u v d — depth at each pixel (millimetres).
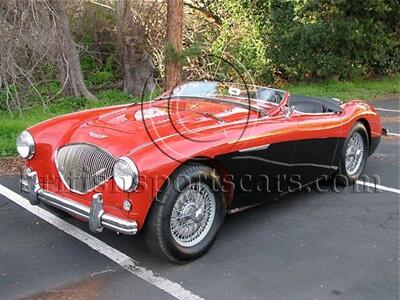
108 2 15336
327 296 3271
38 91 10352
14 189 5258
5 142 6816
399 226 4434
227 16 16281
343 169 5297
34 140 4047
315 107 5242
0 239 4066
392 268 3658
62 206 3775
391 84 15023
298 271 3602
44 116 9078
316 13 14594
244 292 3312
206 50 13078
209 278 3486
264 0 15500
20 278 3463
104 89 13898
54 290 3316
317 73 15289
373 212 4758
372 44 14891
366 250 3947
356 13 14656
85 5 14906
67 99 11023
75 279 3461
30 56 10492
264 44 15766
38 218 4496
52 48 10594
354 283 3441
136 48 12992
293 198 5109
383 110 10961
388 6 14766
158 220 3424
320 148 4785
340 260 3773
